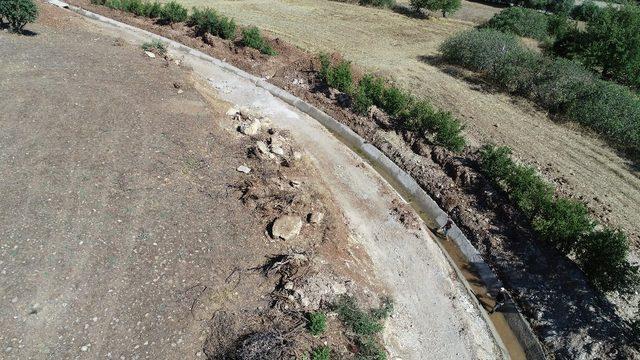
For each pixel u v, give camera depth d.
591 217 17.91
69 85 20.27
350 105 24.28
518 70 26.67
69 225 13.73
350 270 14.79
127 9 33.28
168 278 12.88
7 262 12.45
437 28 37.31
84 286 12.26
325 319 12.67
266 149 19.02
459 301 15.23
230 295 12.80
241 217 15.34
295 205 16.27
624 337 13.80
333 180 19.33
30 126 17.19
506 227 17.62
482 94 26.55
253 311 12.52
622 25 30.36
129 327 11.61
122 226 14.03
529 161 20.95
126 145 17.22
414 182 19.98
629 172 20.94
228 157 18.20
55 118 17.84
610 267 14.88
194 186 16.19
